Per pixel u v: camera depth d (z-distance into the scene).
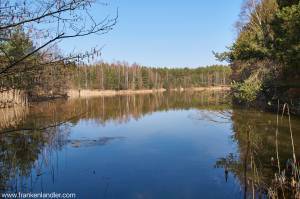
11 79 4.48
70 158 13.39
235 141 15.70
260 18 31.81
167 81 121.94
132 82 109.19
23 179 10.48
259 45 22.75
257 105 28.52
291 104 22.00
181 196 8.91
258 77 28.08
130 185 9.95
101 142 16.98
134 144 16.36
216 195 8.84
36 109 31.09
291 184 8.41
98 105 42.66
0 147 15.16
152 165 12.22
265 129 17.55
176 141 16.83
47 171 11.43
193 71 135.50
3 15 4.03
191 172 11.11
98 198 8.91
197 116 27.62
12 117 24.84
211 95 62.00
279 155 12.01
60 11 4.13
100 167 12.05
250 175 10.07
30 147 15.23
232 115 25.27
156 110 35.94
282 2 21.02
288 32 17.16
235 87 28.84
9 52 4.32
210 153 13.78
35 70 4.51
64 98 46.75
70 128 22.06
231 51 26.64
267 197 8.27
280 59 19.91
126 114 31.81
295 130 16.69
